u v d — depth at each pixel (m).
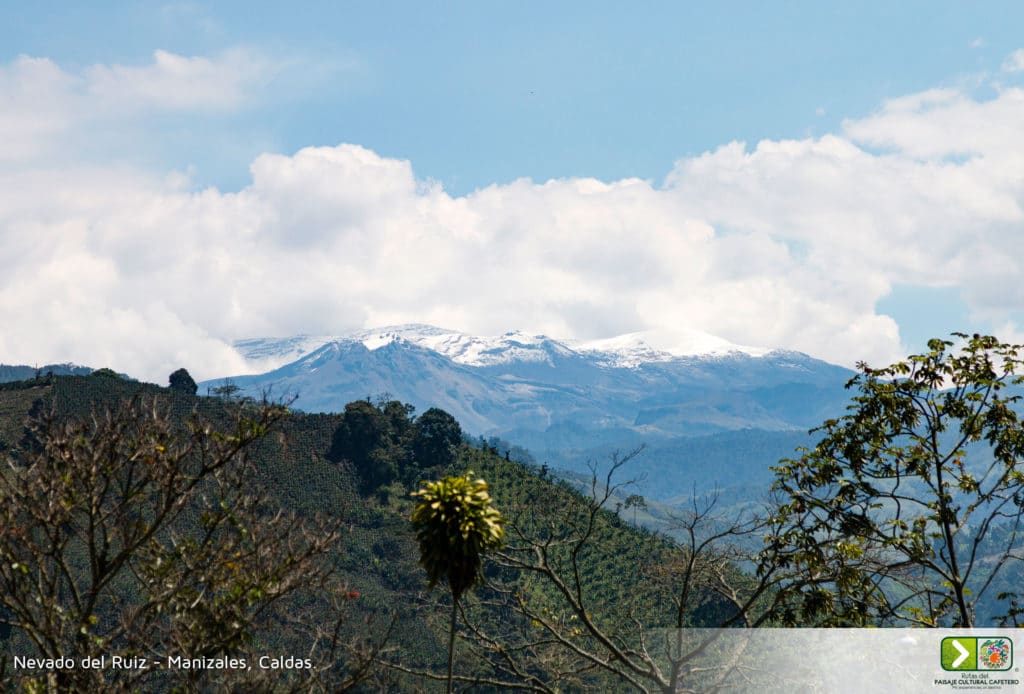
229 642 22.98
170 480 24.41
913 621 29.61
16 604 24.34
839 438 29.33
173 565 24.22
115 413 26.06
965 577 29.58
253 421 25.62
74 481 24.33
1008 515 28.81
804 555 27.67
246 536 24.56
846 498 28.72
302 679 24.56
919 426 29.78
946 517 28.53
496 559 35.25
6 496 23.36
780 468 29.34
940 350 29.12
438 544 24.80
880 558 29.66
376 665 27.23
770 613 29.08
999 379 28.62
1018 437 28.20
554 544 36.62
